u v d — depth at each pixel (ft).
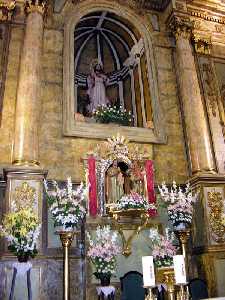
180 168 33.04
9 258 24.06
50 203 25.46
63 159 29.78
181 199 28.02
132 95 39.68
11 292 21.70
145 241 27.50
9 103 29.99
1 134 28.78
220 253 28.96
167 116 35.04
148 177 30.58
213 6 41.11
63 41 34.17
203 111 34.86
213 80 38.17
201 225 29.99
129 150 31.94
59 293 25.21
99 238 24.58
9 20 32.91
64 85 32.17
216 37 40.86
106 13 38.58
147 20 39.22
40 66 31.09
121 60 42.96
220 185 31.27
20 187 25.93
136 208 27.20
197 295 25.59
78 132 30.83
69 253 26.68
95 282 25.03
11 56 31.76
